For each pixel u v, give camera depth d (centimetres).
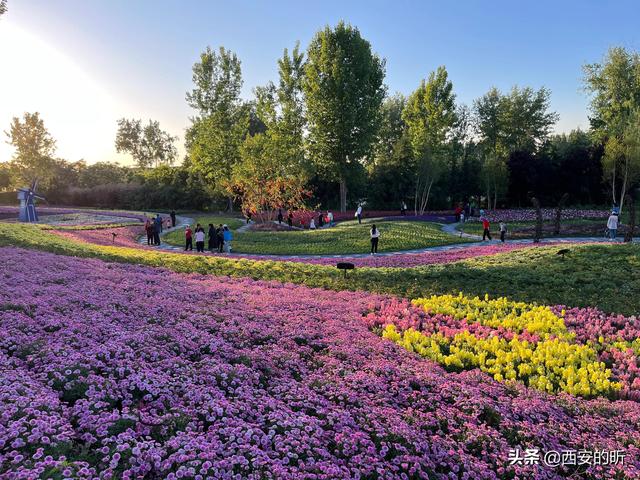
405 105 7306
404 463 512
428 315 1222
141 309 1016
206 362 736
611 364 939
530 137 7938
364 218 5328
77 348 724
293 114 5912
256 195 4738
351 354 881
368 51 5528
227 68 6334
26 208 4706
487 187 6147
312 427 552
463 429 625
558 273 1677
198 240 2858
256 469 455
